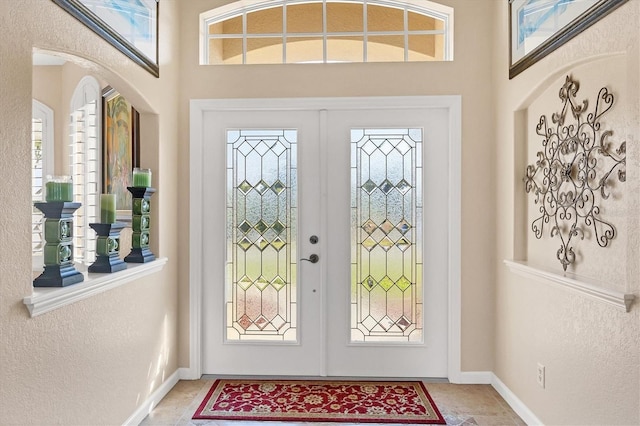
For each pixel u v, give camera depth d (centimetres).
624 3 174
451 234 317
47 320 176
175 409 278
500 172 301
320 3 333
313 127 327
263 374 330
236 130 329
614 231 189
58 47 182
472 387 311
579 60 205
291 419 266
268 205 330
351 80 319
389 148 326
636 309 169
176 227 320
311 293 328
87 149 354
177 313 323
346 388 309
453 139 316
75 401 196
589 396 200
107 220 229
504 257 294
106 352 222
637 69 168
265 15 334
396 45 329
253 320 331
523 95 264
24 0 162
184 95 323
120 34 234
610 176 193
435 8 325
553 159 242
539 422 246
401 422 263
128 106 319
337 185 326
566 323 219
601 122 199
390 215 326
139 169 267
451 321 319
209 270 330
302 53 332
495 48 308
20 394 162
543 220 254
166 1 299
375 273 327
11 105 156
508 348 289
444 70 316
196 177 323
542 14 239
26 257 164
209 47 334
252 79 322
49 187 187
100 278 206
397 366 326
